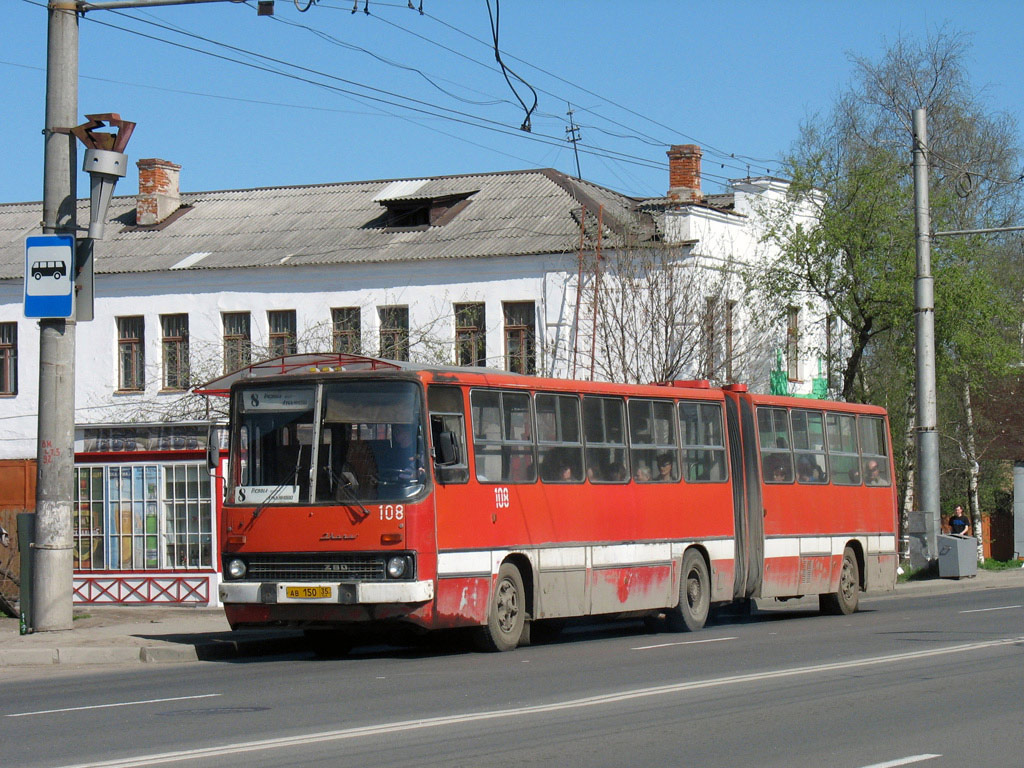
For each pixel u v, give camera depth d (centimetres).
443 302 3753
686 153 3994
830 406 2377
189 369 3919
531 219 3875
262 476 1559
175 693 1227
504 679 1293
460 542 1549
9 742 948
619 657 1509
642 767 830
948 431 4834
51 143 1752
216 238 4188
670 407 1981
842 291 3744
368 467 1517
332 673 1389
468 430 1588
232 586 1545
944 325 3578
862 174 3672
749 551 2112
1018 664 1362
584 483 1781
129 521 2200
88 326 4078
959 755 872
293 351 3794
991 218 4556
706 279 3609
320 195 4403
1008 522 5328
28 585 1756
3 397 4106
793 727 977
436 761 845
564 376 3588
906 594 2869
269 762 843
